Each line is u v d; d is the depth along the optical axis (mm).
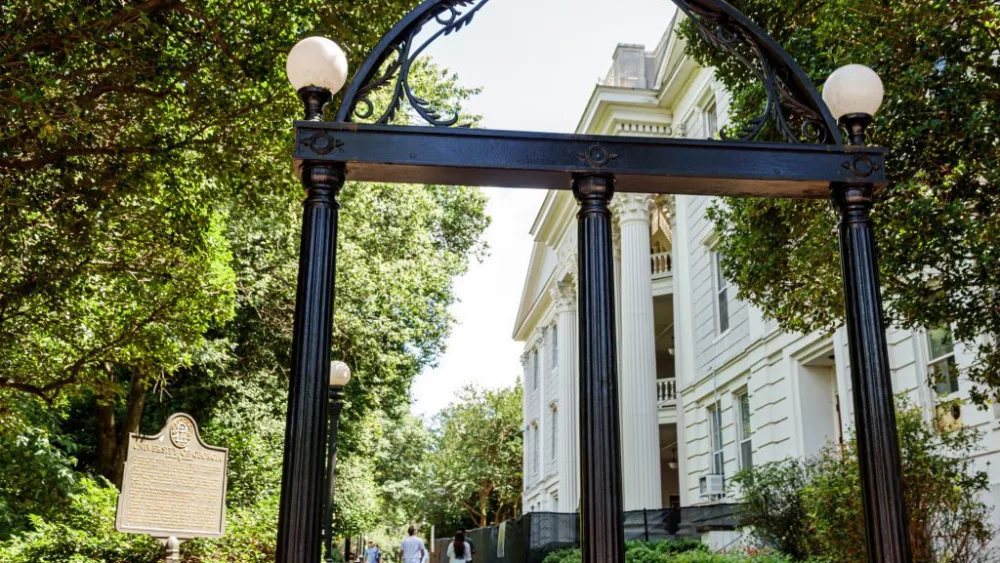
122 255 10141
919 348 11461
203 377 18625
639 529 18125
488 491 58125
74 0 7285
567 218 31594
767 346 16891
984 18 6867
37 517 11422
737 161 4992
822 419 15500
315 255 4543
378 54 4969
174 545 9930
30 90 6812
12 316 9445
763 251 9492
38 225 8875
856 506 8984
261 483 17516
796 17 9133
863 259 4918
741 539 14984
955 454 10516
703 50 10539
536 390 42719
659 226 26656
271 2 8672
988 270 6934
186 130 9914
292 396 4312
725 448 19219
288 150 9461
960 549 8664
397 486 43875
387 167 4809
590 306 4688
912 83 7086
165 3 7969
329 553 12102
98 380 10688
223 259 12648
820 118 5277
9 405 11352
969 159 7098
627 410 21062
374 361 21031
